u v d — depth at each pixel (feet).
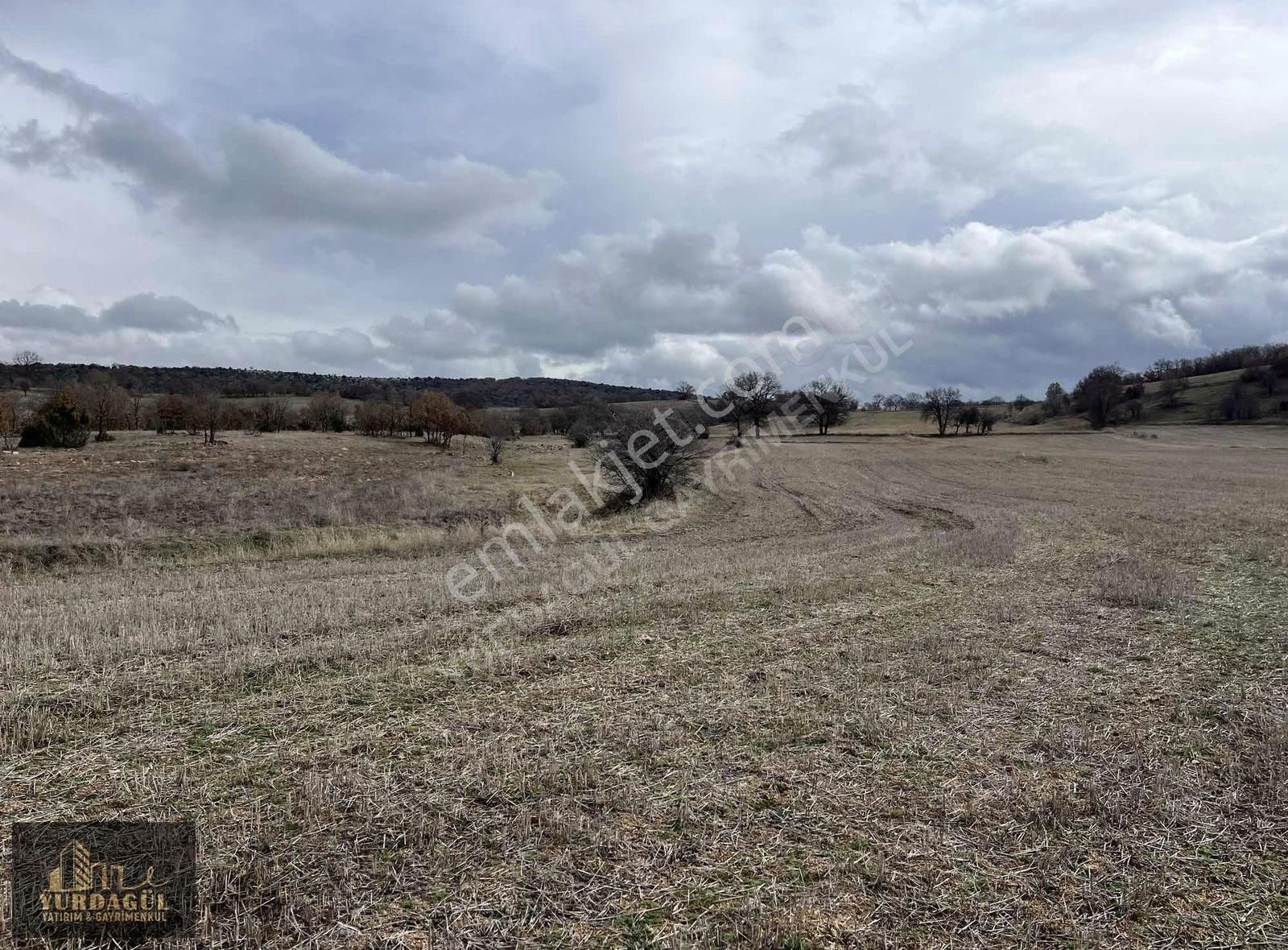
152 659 28.48
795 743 21.03
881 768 19.42
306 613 35.99
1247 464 184.75
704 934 13.14
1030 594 40.75
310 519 76.95
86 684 25.62
